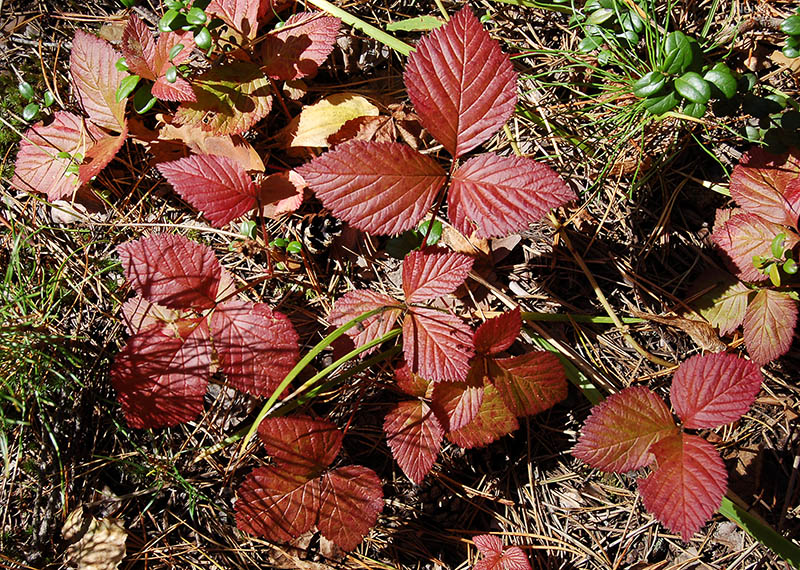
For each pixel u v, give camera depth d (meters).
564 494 0.64
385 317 0.60
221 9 0.65
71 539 0.62
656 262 0.67
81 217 0.68
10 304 0.63
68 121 0.67
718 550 0.62
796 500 0.63
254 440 0.64
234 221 0.67
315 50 0.65
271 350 0.60
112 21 0.71
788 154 0.63
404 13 0.71
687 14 0.69
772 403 0.64
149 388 0.59
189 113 0.64
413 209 0.57
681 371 0.59
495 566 0.59
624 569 0.62
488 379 0.60
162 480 0.63
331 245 0.68
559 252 0.67
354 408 0.64
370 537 0.63
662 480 0.57
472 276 0.65
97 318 0.66
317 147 0.68
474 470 0.64
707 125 0.67
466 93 0.57
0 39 0.70
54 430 0.64
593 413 0.58
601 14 0.65
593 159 0.68
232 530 0.63
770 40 0.68
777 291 0.63
